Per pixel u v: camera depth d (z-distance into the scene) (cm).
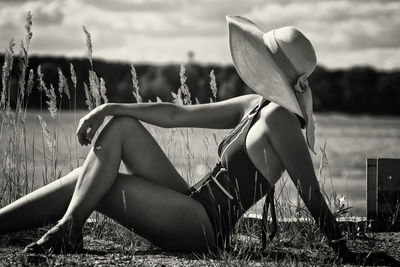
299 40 385
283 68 384
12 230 392
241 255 398
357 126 7488
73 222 373
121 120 391
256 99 412
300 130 382
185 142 550
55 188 394
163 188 389
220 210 386
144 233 394
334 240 377
